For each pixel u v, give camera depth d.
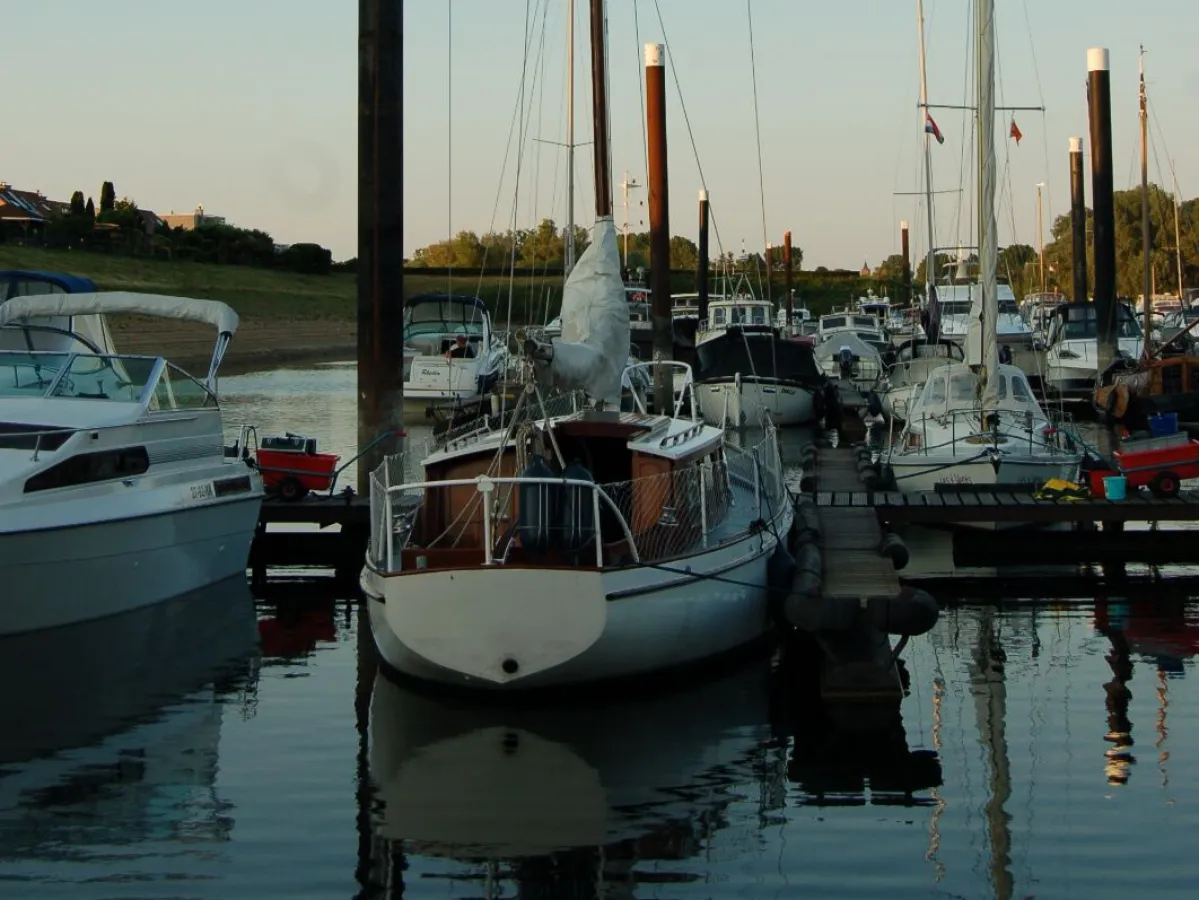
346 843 8.77
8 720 11.34
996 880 8.12
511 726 11.22
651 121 31.36
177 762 10.28
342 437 33.28
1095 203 38.41
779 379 35.81
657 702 11.95
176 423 15.43
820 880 8.20
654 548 12.18
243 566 17.02
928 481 20.31
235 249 97.38
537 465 11.73
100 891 8.02
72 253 78.62
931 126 38.19
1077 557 18.83
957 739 10.84
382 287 19.55
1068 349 40.16
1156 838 8.73
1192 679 12.48
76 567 13.73
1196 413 34.09
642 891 8.08
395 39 19.28
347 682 12.50
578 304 12.95
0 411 14.46
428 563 11.93
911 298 66.81
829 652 12.31
